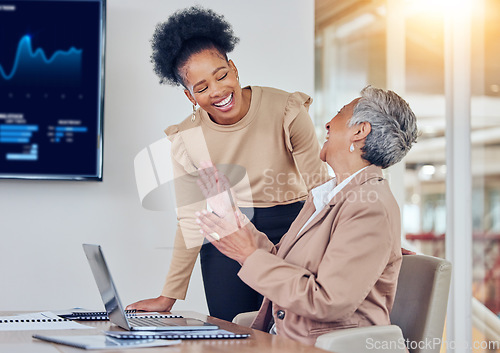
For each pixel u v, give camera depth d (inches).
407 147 70.1
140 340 49.8
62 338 51.4
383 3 129.5
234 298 104.4
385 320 65.7
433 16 127.6
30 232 119.2
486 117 122.3
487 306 121.0
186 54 100.7
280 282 62.7
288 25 126.9
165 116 122.5
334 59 128.2
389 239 63.5
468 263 122.9
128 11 122.3
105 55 119.1
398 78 129.3
